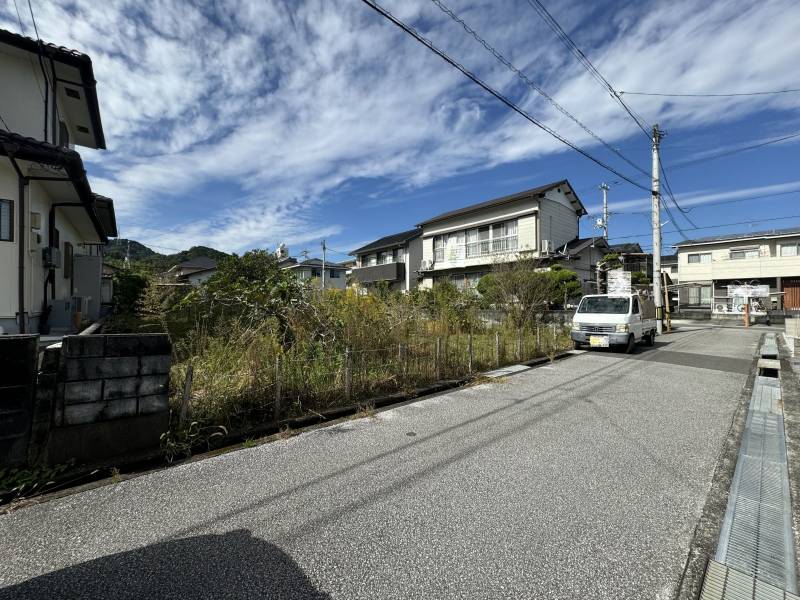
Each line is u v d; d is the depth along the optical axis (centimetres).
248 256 1102
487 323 1041
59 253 728
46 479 238
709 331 1536
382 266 2550
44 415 248
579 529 206
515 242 1775
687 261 2427
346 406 421
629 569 175
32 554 178
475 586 163
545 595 158
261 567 172
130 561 174
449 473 271
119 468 262
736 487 255
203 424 321
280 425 355
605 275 1791
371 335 532
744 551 191
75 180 624
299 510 220
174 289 597
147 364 280
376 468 278
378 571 171
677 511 226
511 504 230
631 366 730
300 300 532
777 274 2052
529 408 438
